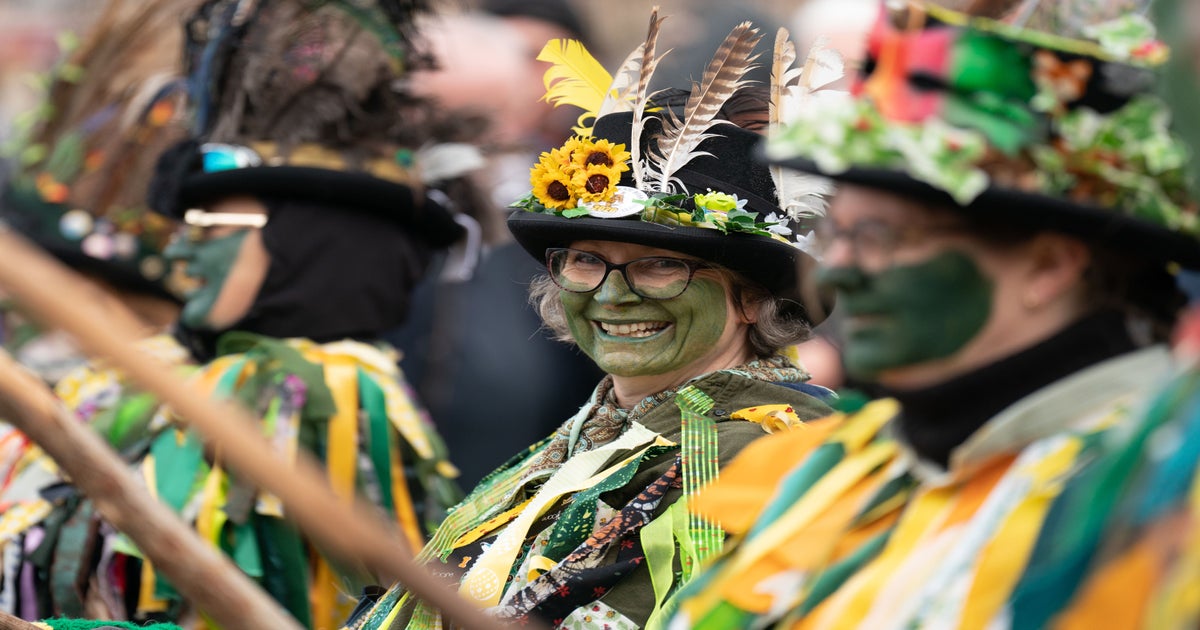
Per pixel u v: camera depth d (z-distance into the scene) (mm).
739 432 6648
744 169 6953
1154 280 4418
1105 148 4148
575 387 11391
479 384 11125
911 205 4305
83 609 9094
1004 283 4301
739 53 6914
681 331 6898
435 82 12211
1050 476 4117
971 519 4254
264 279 9477
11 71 15703
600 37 14008
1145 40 4188
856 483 4777
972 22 4309
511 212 7809
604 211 6836
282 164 9414
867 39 4492
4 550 9148
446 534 7344
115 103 10539
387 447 9344
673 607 5668
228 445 3906
